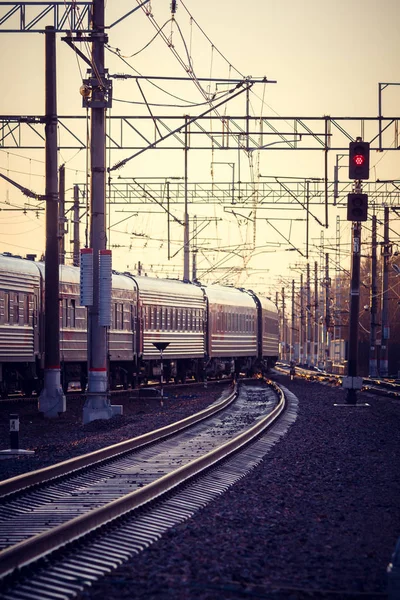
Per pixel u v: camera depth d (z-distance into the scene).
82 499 25.34
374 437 42.50
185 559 17.75
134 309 75.31
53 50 51.31
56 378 52.28
